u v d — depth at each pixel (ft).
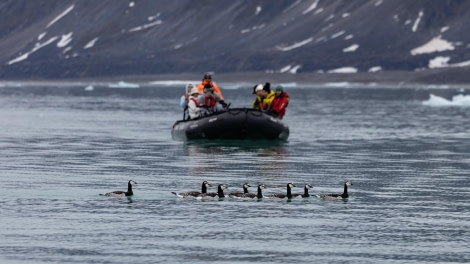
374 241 204.33
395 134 510.58
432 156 382.01
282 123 432.66
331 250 196.13
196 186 279.49
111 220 222.69
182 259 187.73
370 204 249.34
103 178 298.15
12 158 363.35
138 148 407.85
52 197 255.70
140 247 196.75
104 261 185.78
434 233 212.84
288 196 255.09
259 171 320.50
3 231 210.18
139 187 276.62
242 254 191.93
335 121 640.17
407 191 274.57
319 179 300.61
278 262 186.39
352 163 350.43
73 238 204.03
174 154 379.35
